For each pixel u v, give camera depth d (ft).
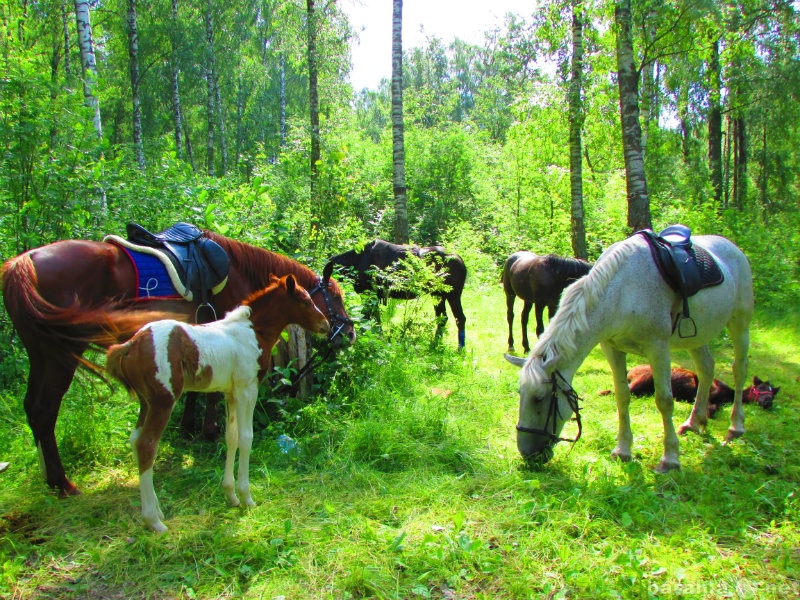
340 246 28.02
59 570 9.54
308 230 32.55
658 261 13.85
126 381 10.30
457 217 63.57
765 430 16.85
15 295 11.06
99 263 12.33
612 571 9.57
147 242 13.52
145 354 10.03
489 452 14.62
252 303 12.39
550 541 10.23
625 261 13.76
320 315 13.03
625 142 28.27
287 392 16.85
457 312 26.02
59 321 10.66
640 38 34.45
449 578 9.33
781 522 11.31
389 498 12.01
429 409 16.33
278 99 100.63
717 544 10.57
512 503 11.78
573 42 36.68
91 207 20.35
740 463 14.40
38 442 11.85
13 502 11.66
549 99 39.81
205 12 74.74
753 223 47.75
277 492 12.25
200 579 9.31
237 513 11.34
